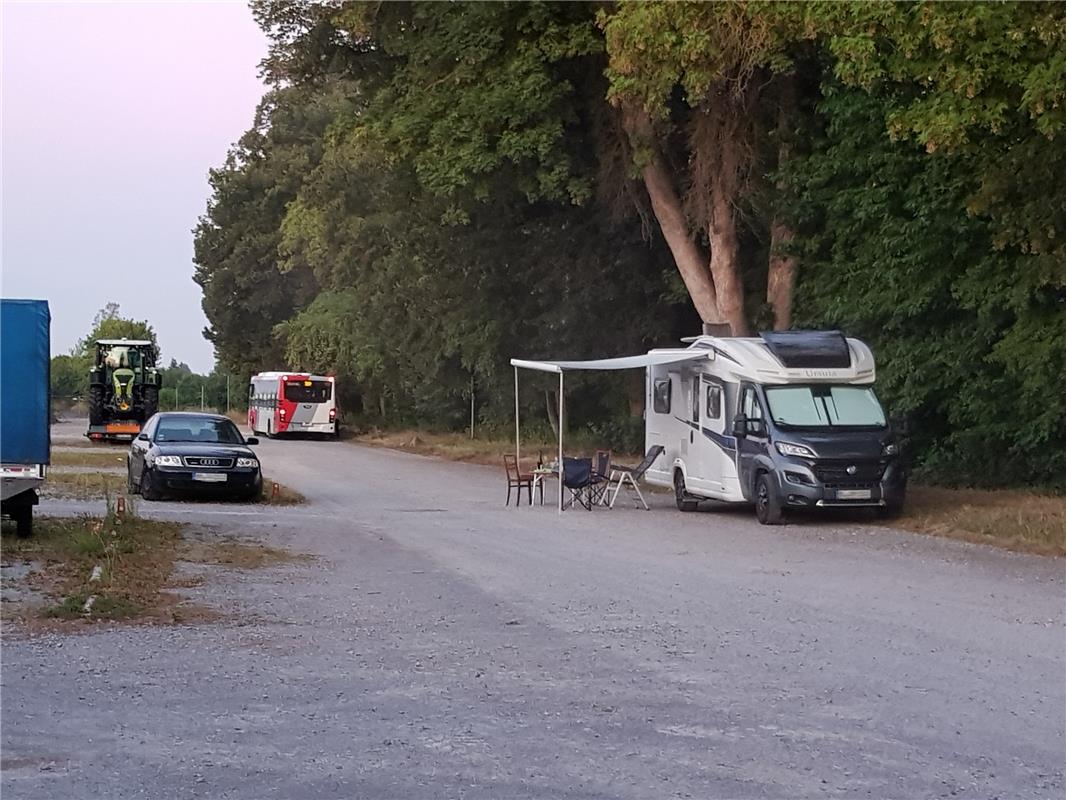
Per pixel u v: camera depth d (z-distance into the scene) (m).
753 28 22.36
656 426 25.00
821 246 27.23
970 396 24.70
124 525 17.48
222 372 107.94
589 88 29.81
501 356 41.16
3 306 15.95
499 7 28.05
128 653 9.77
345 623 11.24
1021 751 7.20
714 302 30.00
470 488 30.03
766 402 21.16
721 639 10.52
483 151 28.14
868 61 19.55
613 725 7.72
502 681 8.91
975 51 18.14
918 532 19.41
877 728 7.67
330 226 58.94
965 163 23.06
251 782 6.59
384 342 53.84
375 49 33.84
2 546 15.45
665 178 29.95
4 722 7.71
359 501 25.67
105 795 6.38
